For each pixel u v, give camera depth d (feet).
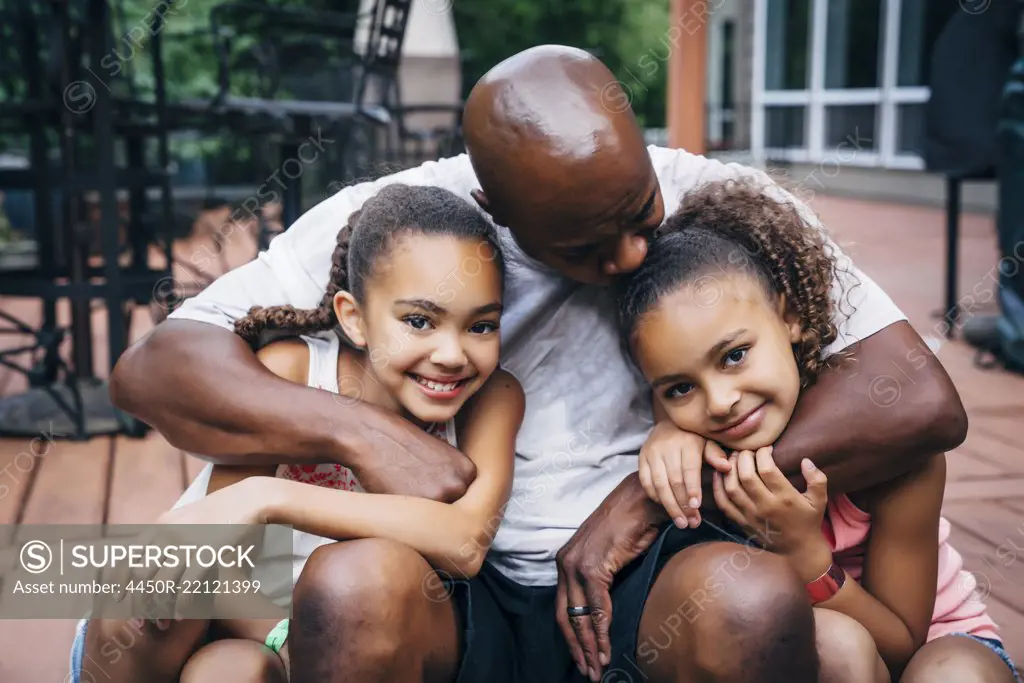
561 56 3.45
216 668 3.50
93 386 9.07
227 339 3.78
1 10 8.99
